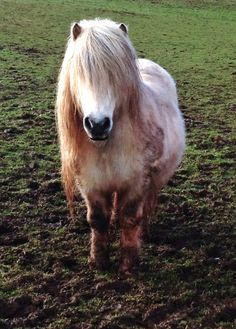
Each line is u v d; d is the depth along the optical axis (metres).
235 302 4.47
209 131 9.44
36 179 6.88
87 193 4.53
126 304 4.40
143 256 5.12
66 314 4.26
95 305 4.38
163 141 4.55
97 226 4.70
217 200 6.47
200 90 12.94
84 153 4.27
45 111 10.03
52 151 7.94
